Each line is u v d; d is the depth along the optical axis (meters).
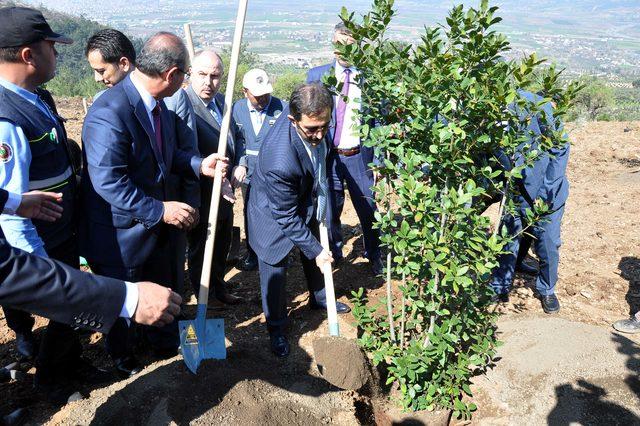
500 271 3.97
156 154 2.81
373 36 2.71
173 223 2.75
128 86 2.65
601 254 4.99
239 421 2.47
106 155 2.53
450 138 2.58
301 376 3.07
